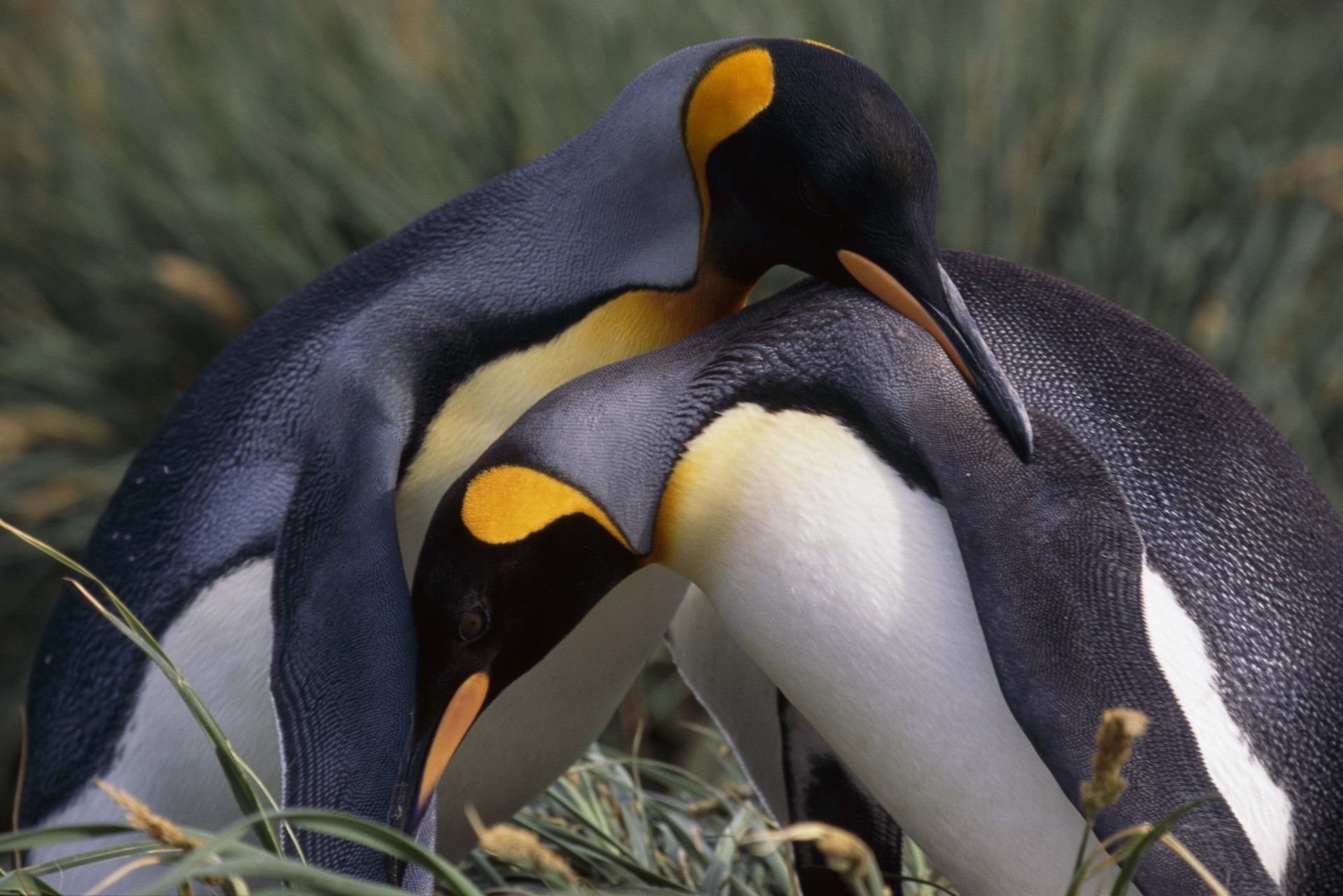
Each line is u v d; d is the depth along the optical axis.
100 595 5.43
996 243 11.06
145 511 5.40
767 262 5.02
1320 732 4.39
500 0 12.18
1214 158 11.80
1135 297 10.83
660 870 6.08
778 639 4.43
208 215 11.30
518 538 4.48
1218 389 4.82
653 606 5.27
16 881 4.01
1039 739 3.93
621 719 8.59
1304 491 4.75
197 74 12.40
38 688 5.63
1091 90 11.82
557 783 6.58
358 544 4.71
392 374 4.95
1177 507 4.51
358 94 11.95
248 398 5.24
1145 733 3.95
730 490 4.41
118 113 12.26
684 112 4.89
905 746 4.29
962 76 11.48
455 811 5.48
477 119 11.58
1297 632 4.45
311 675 4.64
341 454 4.88
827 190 4.67
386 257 5.34
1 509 10.53
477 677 4.61
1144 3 13.05
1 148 12.52
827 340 4.47
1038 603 4.04
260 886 4.85
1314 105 12.63
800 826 3.59
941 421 4.29
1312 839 4.35
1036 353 4.75
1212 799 3.88
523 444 4.48
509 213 5.20
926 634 4.21
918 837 4.49
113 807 5.21
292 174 11.48
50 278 11.82
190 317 11.08
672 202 5.00
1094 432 4.61
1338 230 11.62
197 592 5.11
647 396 4.52
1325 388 10.64
